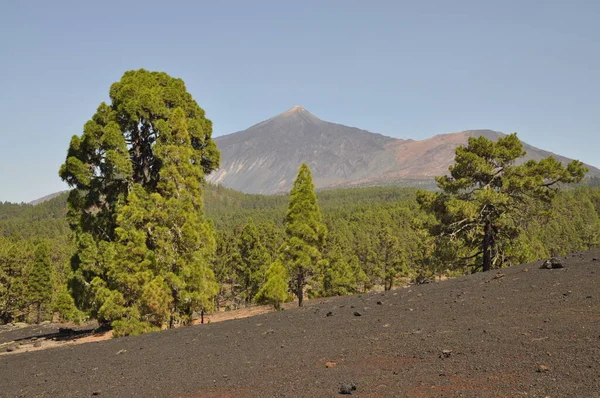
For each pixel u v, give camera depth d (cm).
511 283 1334
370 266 7025
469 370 607
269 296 2631
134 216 2125
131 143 2630
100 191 2555
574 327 739
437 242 3123
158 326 2109
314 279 4600
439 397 525
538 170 2916
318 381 644
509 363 612
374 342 860
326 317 1308
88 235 2433
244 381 703
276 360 824
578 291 1024
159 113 2555
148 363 970
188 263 2241
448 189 3058
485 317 934
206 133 2928
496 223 3067
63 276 7319
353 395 564
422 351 738
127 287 2077
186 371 834
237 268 6144
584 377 523
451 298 1264
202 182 2511
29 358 1322
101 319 2488
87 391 771
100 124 2511
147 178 2630
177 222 2223
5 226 16050
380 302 1430
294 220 2991
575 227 8669
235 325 1484
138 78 2694
